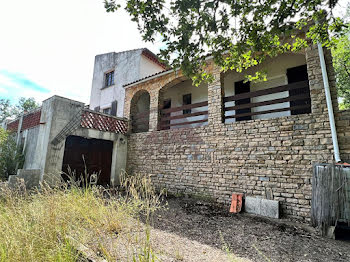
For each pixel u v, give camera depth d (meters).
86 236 2.54
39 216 2.78
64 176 7.24
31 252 2.00
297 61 6.50
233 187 5.29
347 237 3.34
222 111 5.98
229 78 7.94
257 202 4.71
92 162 8.11
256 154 5.06
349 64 10.36
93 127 7.43
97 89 12.80
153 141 7.53
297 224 4.00
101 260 2.07
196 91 9.09
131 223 3.35
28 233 2.35
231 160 5.45
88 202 3.49
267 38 2.93
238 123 5.50
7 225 2.46
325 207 3.38
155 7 2.62
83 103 7.16
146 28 2.76
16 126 8.48
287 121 4.72
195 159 6.19
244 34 3.03
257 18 2.82
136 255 2.23
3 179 6.45
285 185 4.53
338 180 3.33
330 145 4.09
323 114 4.28
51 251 2.15
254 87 7.36
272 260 2.48
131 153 8.25
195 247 2.74
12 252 2.04
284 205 4.47
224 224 3.95
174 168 6.66
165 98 10.14
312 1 2.61
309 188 4.21
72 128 6.74
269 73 7.00
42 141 6.32
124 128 8.59
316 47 4.59
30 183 5.67
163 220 3.95
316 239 3.24
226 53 4.65
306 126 4.46
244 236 3.33
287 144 4.64
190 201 5.70
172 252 2.48
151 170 7.33
